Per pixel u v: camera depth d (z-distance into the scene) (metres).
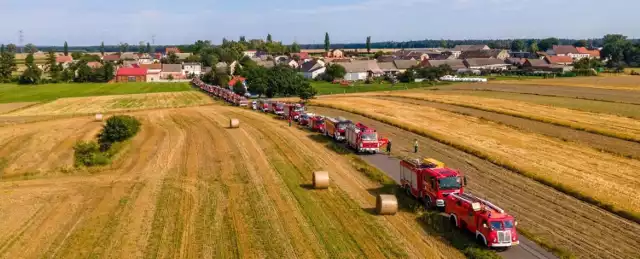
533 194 28.42
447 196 24.80
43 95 108.62
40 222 25.31
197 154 42.06
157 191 30.50
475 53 197.88
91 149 42.84
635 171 32.81
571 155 37.66
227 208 26.80
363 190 30.23
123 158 41.31
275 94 98.56
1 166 40.56
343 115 65.12
